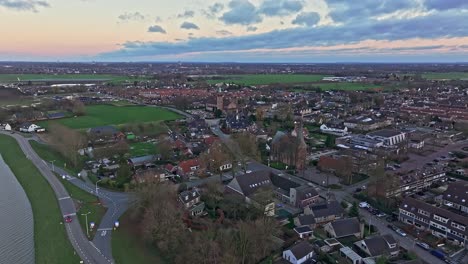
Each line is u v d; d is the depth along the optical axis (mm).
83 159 173375
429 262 90750
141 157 167875
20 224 111000
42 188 136625
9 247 96812
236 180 128250
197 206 114625
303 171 159625
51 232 102938
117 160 169625
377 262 86875
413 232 105125
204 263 81625
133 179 138875
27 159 173375
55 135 193000
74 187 137000
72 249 92625
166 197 108625
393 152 179500
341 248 94000
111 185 136375
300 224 107188
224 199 119062
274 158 175250
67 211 115625
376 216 116562
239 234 91438
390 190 127312
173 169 152500
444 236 102438
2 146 199375
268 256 90812
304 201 120812
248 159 174500
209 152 160375
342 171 148250
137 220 108688
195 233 93250
